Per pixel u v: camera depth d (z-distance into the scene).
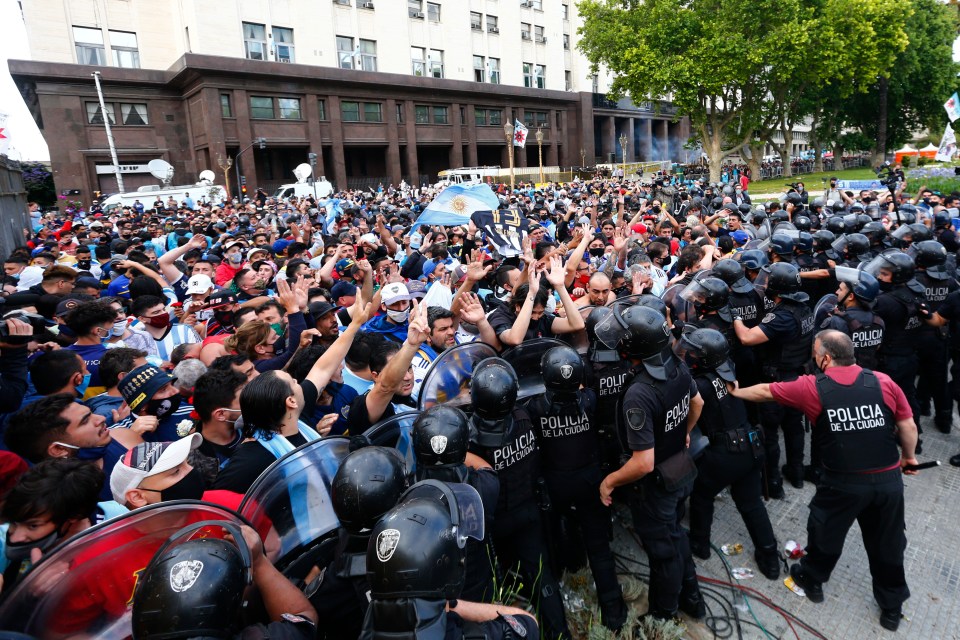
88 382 4.14
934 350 5.34
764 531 3.64
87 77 29.77
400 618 1.40
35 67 28.55
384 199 25.23
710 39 30.86
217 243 10.21
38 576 1.60
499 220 5.14
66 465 2.12
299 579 2.32
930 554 3.86
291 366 3.67
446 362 3.22
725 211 10.50
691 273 5.75
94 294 5.94
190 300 5.50
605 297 4.64
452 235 10.11
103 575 1.69
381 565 1.44
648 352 2.89
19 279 7.52
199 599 1.36
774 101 36.12
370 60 36.19
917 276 5.55
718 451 3.45
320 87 33.78
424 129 39.16
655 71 31.53
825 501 3.30
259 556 1.92
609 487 3.03
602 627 3.16
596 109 50.47
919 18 41.50
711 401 3.44
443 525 1.52
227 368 3.09
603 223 9.45
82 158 30.19
